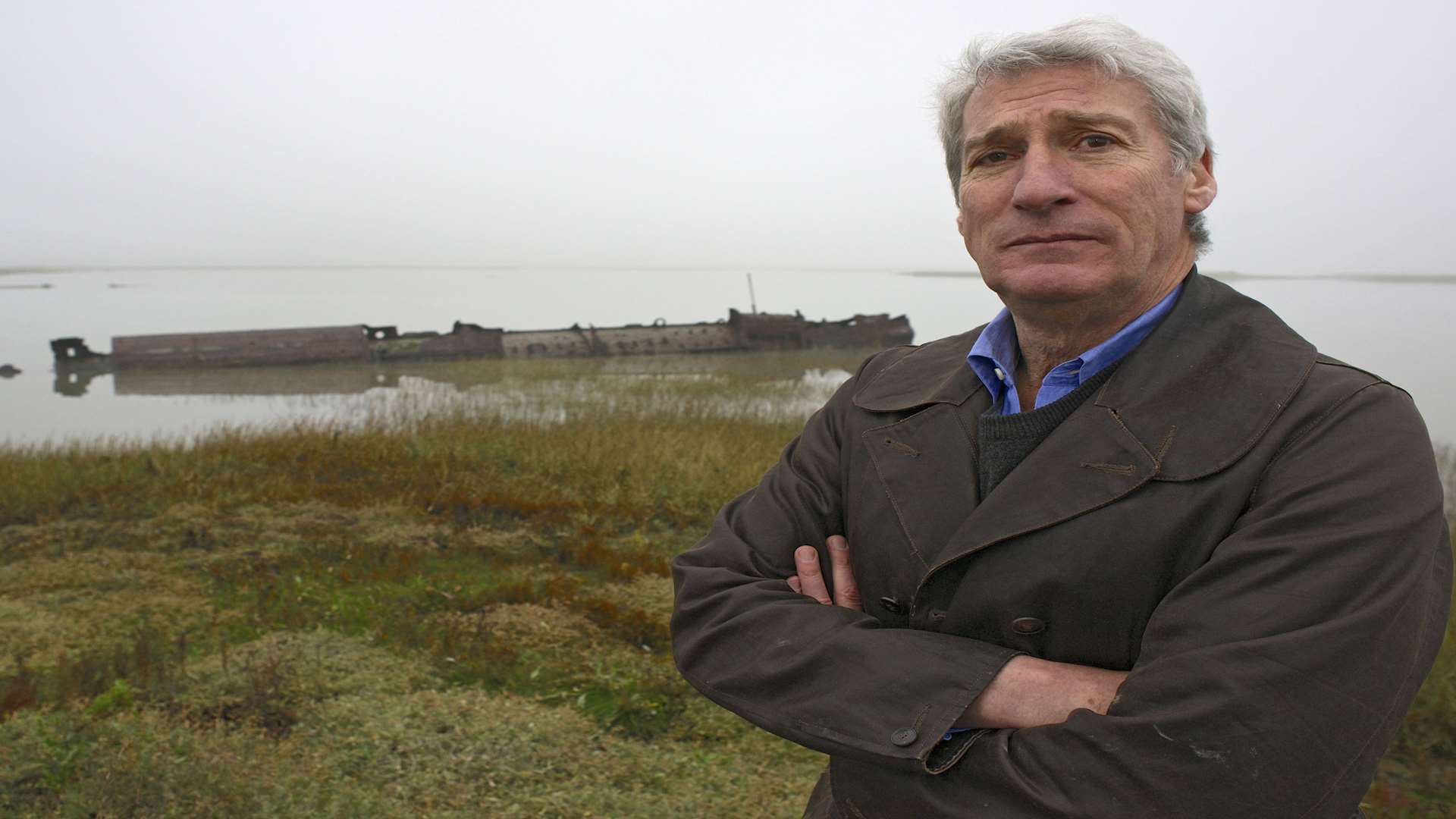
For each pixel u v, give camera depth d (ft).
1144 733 3.48
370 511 28.50
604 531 27.55
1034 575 4.01
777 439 41.86
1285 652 3.38
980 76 4.44
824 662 4.30
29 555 23.89
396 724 14.43
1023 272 4.30
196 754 12.97
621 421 45.85
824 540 5.29
